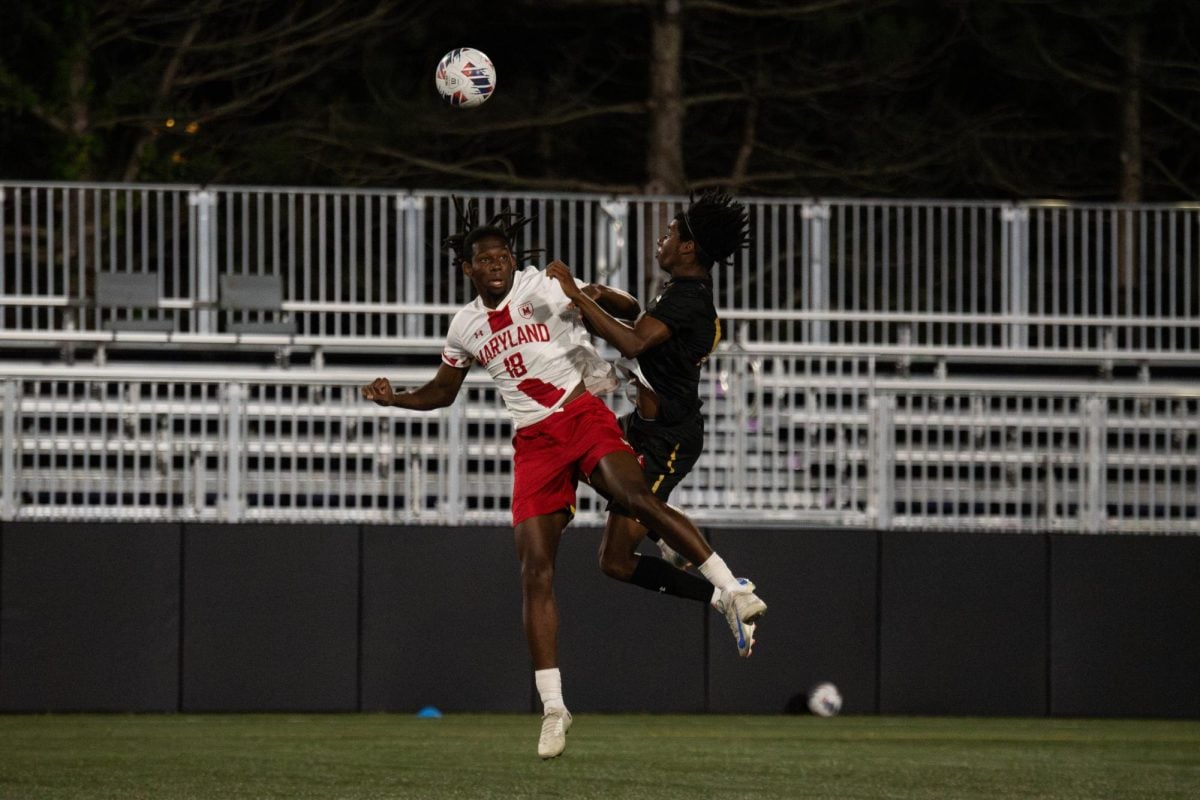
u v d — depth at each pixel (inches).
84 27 3341.5
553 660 1072.2
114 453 2074.3
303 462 2102.6
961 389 2003.0
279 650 1831.9
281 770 1318.9
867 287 2402.8
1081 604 1904.5
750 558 1887.3
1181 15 3587.6
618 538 1136.8
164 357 2378.2
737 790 1220.5
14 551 1808.6
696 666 1870.1
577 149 3902.6
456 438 1936.5
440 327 2406.5
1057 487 2156.7
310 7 3838.6
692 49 3902.6
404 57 3927.2
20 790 1200.2
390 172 3708.2
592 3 3572.8
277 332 2293.3
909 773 1336.1
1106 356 2362.2
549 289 1096.8
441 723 1728.6
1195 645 1902.1
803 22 3742.6
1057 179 3865.7
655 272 2456.9
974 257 2367.1
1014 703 1892.2
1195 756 1477.6
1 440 1899.6
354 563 1845.5
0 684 1800.0
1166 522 2005.4
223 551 1831.9
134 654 1814.7
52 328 2316.7
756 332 2506.2
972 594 1899.6
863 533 1894.7
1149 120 3836.1
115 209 2311.8
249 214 2368.4
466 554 1859.0
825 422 2102.6
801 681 1881.2
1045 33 3572.8
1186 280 2368.4
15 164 3344.0
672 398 1139.9
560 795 1182.3
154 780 1258.0
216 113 3563.0
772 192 3848.4
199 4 3543.3
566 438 1086.4
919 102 3993.6
